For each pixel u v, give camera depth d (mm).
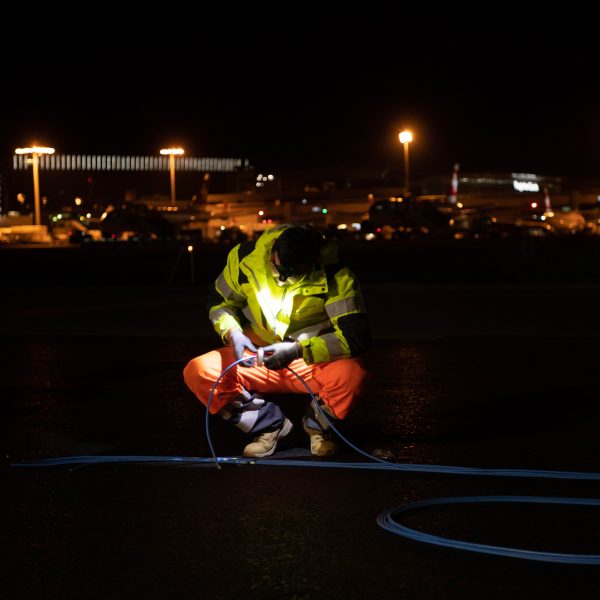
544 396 7691
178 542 4043
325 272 5164
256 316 5402
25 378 8914
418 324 13375
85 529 4242
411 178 134125
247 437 6191
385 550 3904
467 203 97125
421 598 3389
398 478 5094
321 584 3539
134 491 4879
